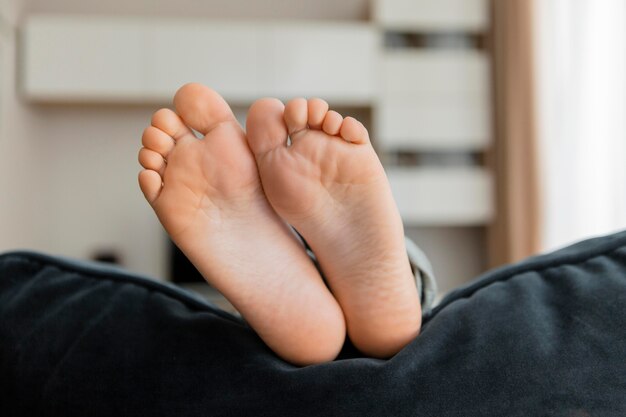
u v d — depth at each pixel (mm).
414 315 604
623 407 494
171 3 3621
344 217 632
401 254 620
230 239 629
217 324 551
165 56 3221
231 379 520
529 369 503
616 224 2578
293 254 621
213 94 621
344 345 631
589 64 2779
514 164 3205
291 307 591
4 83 2881
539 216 3090
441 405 500
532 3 3133
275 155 624
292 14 3664
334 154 618
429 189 3406
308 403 506
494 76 3418
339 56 3328
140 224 3568
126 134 3582
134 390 519
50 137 3549
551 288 549
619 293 527
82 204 3555
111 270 596
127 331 542
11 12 3047
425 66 3400
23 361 534
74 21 3170
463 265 3732
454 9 3410
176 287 601
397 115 3381
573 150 2910
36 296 564
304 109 615
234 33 3268
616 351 506
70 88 3162
